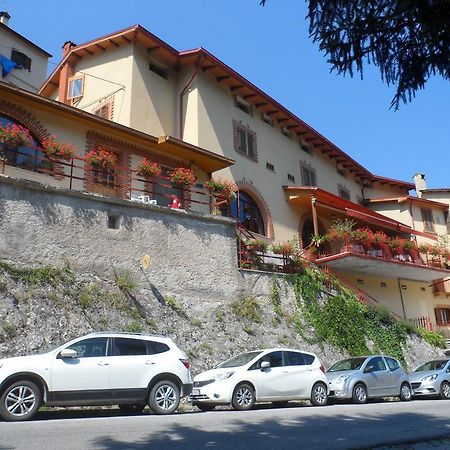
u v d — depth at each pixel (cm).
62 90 2436
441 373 1694
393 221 3083
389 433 901
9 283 1319
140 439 770
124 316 1480
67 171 1792
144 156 2028
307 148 3069
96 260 1527
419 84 463
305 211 2798
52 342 1277
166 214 1741
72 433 799
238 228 2091
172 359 1108
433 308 3188
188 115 2341
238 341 1670
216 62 2398
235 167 2428
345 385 1442
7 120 1706
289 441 798
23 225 1412
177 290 1677
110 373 1021
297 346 1812
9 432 795
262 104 2703
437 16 422
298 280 2034
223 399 1191
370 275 2838
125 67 2262
